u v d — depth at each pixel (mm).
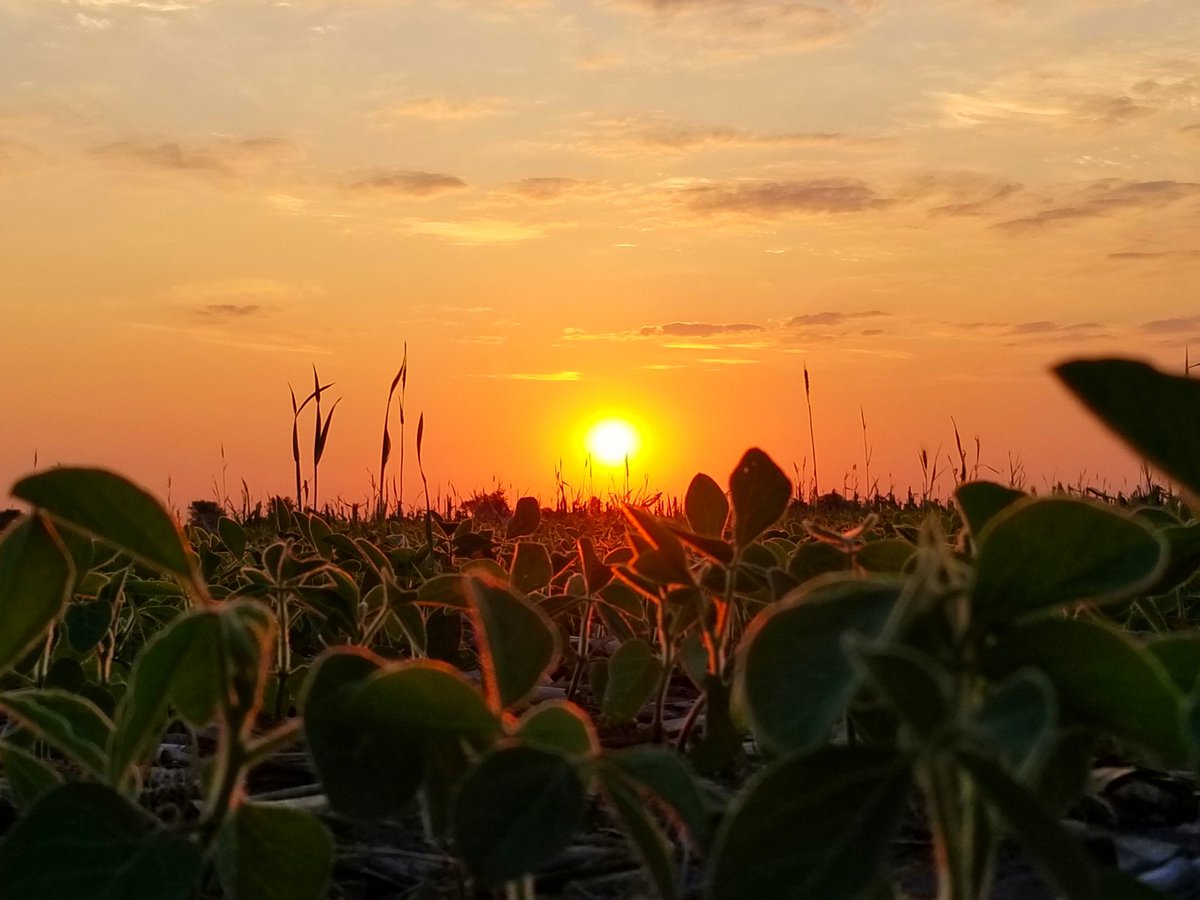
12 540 1327
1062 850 784
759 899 846
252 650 1173
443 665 1123
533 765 1022
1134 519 946
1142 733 943
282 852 1246
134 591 3385
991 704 837
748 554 2232
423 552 4293
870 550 1834
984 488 1515
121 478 1234
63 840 1111
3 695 1508
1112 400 917
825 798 867
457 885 1827
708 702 1966
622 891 1832
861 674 883
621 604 2953
